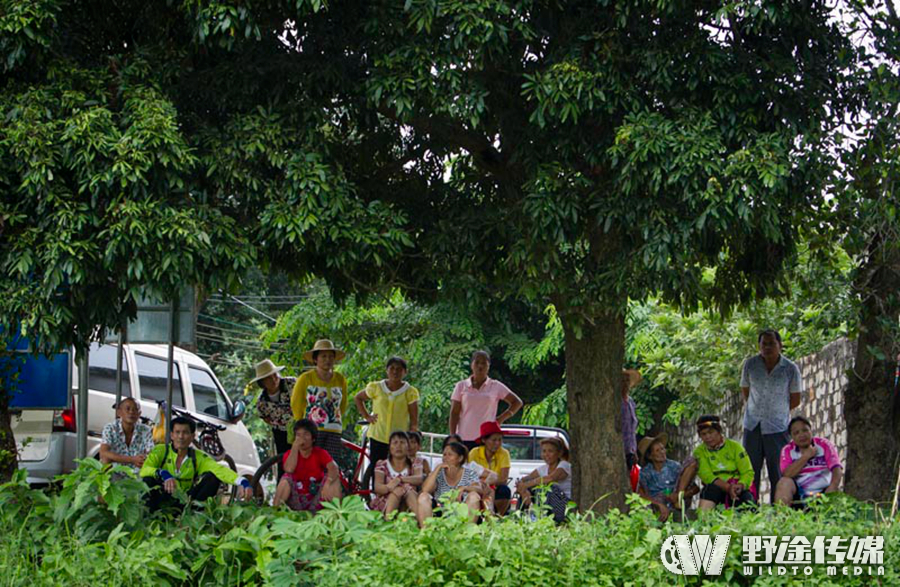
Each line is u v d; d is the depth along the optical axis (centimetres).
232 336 2773
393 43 859
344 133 949
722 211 839
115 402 1158
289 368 2134
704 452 1031
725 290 1080
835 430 1327
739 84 858
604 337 1002
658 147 829
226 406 1387
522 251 883
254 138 831
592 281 915
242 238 828
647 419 2152
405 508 940
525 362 2311
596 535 747
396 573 679
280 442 1102
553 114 850
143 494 854
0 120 808
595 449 996
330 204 839
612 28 881
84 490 741
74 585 693
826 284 998
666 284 882
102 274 805
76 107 809
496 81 909
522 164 923
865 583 747
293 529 736
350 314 2103
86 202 809
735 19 883
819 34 907
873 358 986
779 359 1101
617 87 862
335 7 877
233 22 807
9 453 926
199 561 740
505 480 1036
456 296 941
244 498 977
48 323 795
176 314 986
